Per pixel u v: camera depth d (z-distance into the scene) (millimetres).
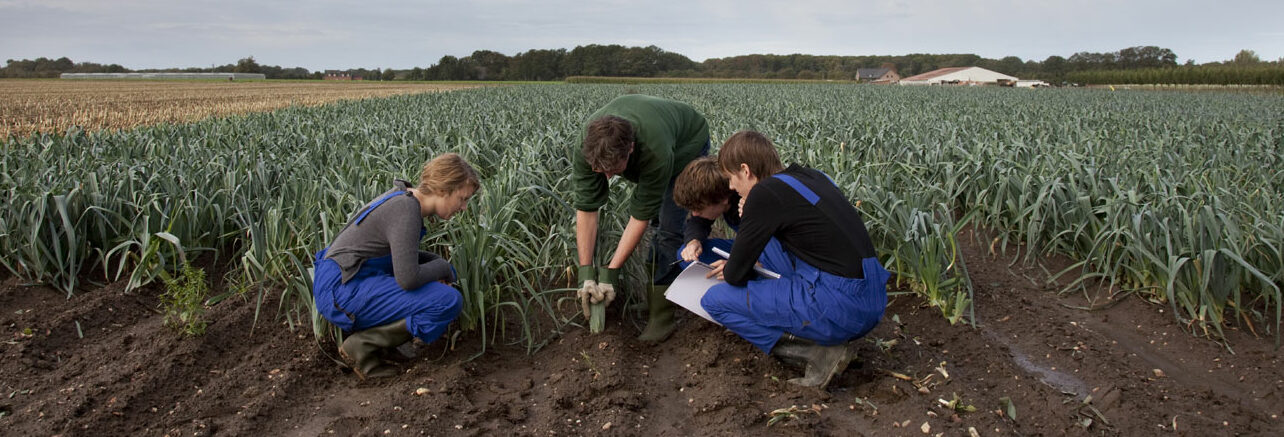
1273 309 3668
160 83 50781
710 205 3086
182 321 3363
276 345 3207
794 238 2707
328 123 10688
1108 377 2984
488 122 9984
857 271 2662
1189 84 51125
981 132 9531
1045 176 5117
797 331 2750
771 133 8609
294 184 4602
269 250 3717
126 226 4395
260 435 2541
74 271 3928
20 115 17969
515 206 4090
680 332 3516
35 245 3848
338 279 2834
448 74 94062
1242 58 83188
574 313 3711
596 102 17031
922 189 4816
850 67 114375
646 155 2994
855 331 2705
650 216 3180
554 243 3986
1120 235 4059
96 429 2492
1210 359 3184
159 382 2842
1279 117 12695
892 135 7883
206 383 2932
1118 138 8547
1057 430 2568
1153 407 2734
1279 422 2631
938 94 26328
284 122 10156
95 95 29328
